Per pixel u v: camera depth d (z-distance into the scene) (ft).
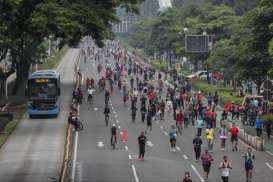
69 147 358.43
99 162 335.26
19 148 375.45
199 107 484.74
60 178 276.62
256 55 504.43
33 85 492.95
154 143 395.75
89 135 422.41
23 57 577.84
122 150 370.94
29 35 396.78
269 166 328.70
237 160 343.46
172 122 487.61
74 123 438.40
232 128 374.43
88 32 494.18
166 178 297.94
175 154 360.07
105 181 291.17
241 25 613.11
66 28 430.20
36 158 345.92
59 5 435.94
